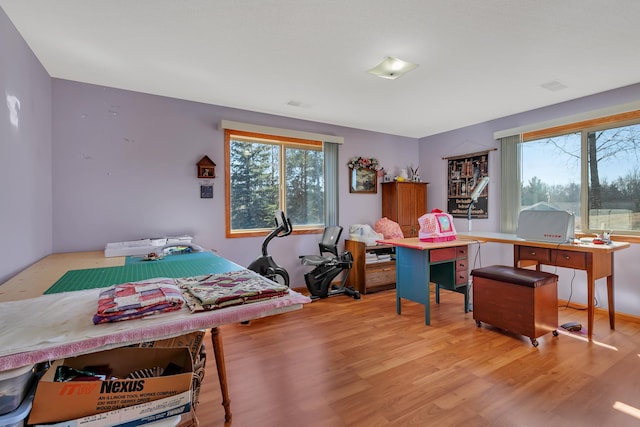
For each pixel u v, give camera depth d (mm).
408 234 4719
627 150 3051
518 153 3887
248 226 3822
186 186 3336
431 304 3561
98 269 1898
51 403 823
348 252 3959
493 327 2842
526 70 2633
